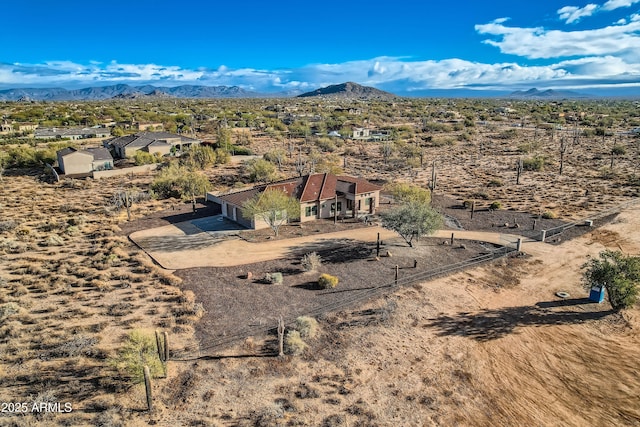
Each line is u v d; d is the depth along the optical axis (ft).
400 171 258.57
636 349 80.53
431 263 118.21
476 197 193.36
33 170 262.26
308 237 138.51
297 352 76.89
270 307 93.45
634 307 94.68
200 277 108.06
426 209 128.67
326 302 96.07
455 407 65.62
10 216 163.43
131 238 137.69
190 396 65.98
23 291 98.32
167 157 294.87
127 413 62.03
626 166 264.31
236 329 84.69
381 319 89.15
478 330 86.22
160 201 186.39
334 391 68.03
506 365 75.87
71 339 79.46
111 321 86.79
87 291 99.81
